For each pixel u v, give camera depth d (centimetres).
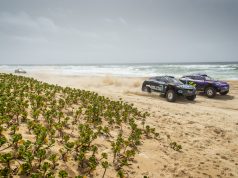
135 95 1659
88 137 525
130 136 661
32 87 1094
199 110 1231
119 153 561
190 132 838
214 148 712
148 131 738
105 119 830
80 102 1027
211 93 1673
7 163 360
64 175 360
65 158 462
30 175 377
